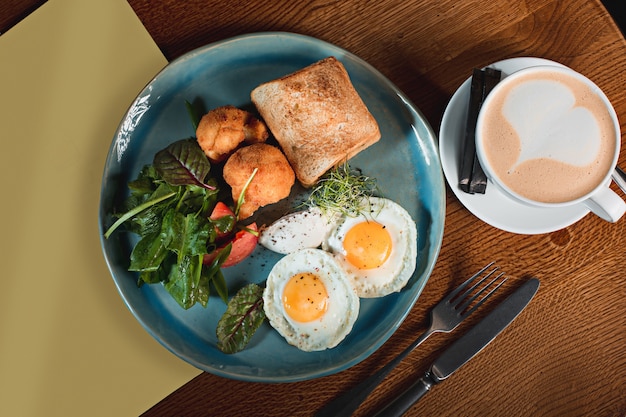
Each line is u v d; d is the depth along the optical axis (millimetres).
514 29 611
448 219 613
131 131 585
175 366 599
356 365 600
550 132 539
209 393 595
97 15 604
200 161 577
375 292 596
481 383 604
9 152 608
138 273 584
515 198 542
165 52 609
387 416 583
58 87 608
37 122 609
